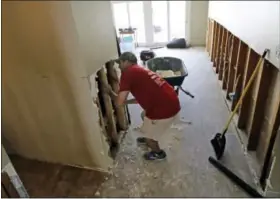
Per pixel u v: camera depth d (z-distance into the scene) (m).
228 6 3.82
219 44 4.77
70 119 2.15
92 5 1.73
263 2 2.16
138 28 7.92
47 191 2.24
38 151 2.57
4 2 1.57
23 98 2.15
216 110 3.47
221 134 2.57
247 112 2.82
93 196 2.16
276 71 2.04
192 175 2.31
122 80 2.08
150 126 2.25
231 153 2.57
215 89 4.19
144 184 2.26
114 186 2.25
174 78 3.26
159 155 2.54
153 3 7.53
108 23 1.99
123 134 2.98
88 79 1.88
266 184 2.00
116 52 2.21
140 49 7.65
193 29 7.52
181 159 2.53
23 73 1.95
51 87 1.98
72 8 1.53
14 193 1.60
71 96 1.99
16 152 2.71
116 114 2.92
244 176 2.26
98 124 2.17
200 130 3.00
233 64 3.50
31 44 1.75
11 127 2.45
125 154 2.66
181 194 2.12
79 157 2.43
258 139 2.48
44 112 2.19
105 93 2.42
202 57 6.26
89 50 1.80
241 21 2.93
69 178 2.38
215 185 2.18
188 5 7.20
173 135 2.89
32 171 2.50
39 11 1.57
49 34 1.67
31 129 2.38
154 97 2.08
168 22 7.81
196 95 3.99
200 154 2.58
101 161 2.37
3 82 2.06
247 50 2.83
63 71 1.85
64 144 2.38
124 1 7.55
